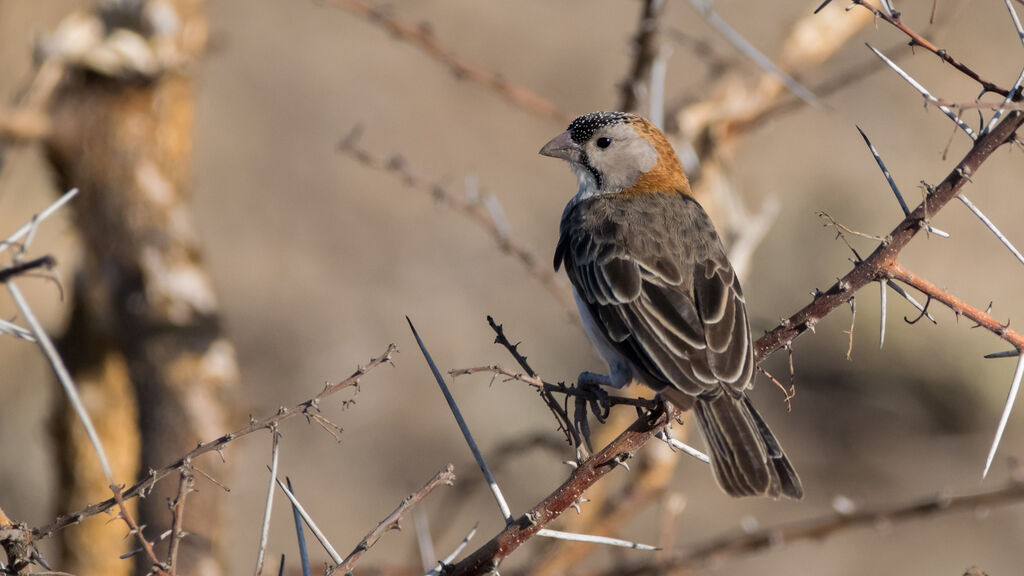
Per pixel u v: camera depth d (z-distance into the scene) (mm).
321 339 16609
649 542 14305
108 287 7602
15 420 13023
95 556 7387
